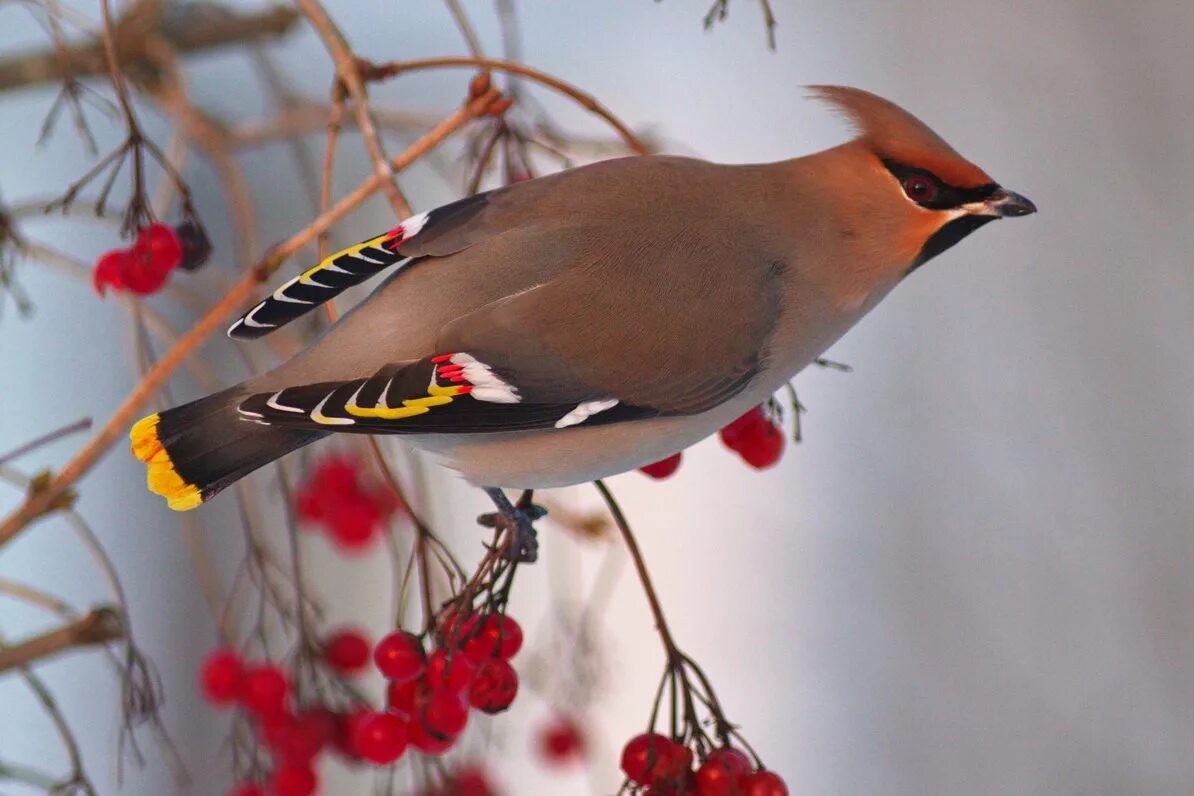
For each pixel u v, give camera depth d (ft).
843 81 45.96
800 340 25.25
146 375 24.70
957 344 45.14
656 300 23.86
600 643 31.42
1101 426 44.04
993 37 46.34
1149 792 41.16
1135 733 41.70
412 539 33.99
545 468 24.31
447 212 24.38
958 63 46.44
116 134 38.42
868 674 41.88
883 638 42.24
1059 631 42.42
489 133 27.45
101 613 23.95
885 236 25.22
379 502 29.37
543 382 23.36
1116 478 43.62
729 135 44.62
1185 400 43.80
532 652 36.14
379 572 39.06
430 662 22.94
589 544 29.99
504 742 33.47
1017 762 41.45
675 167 25.29
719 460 44.34
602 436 24.08
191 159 38.88
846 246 25.29
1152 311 44.83
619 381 23.68
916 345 45.21
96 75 29.43
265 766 26.96
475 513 40.52
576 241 24.02
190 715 38.29
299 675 25.98
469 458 24.41
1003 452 43.88
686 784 22.36
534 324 23.44
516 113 28.04
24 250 26.73
